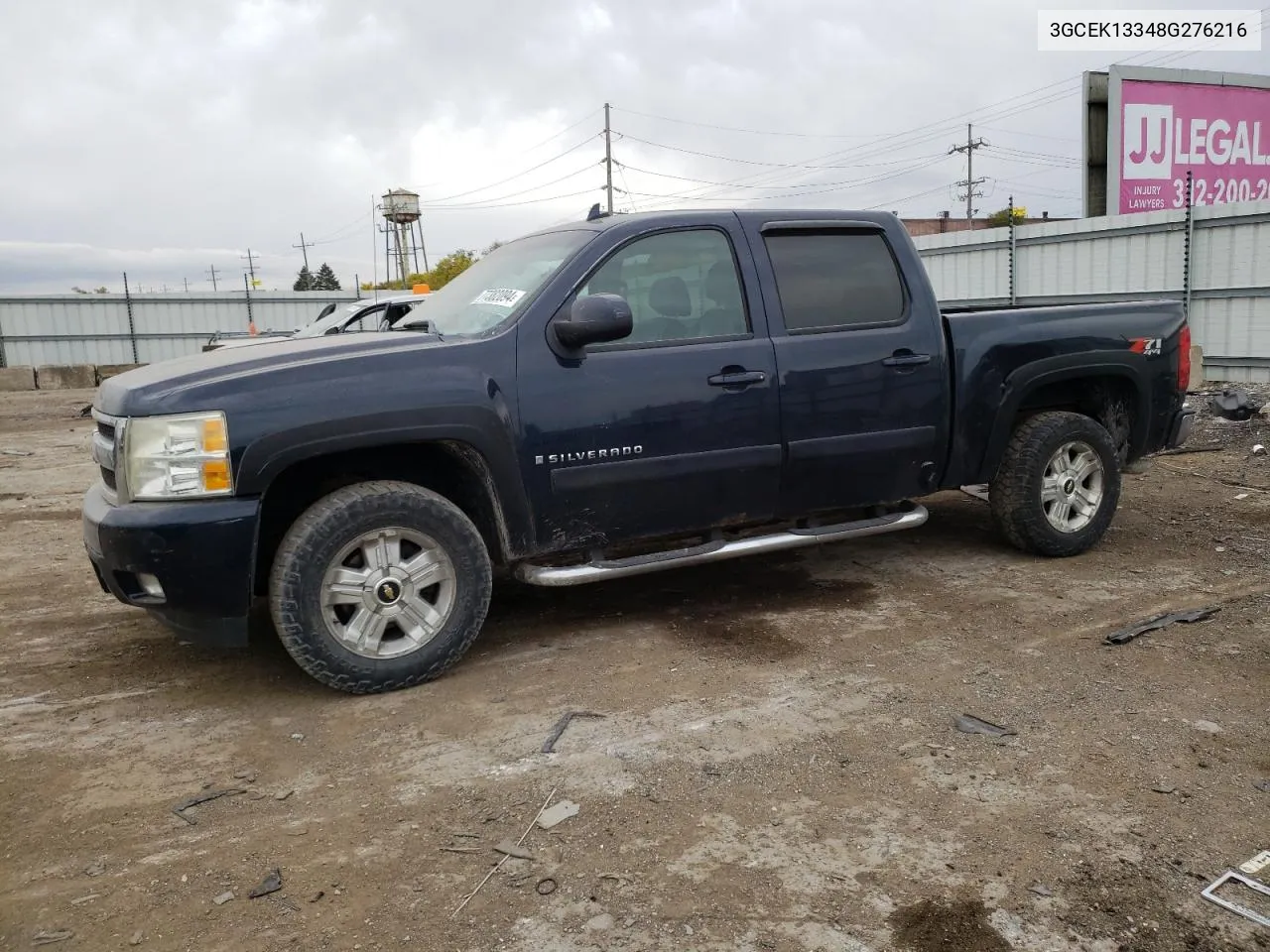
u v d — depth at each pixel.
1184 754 3.16
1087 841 2.68
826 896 2.46
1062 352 5.17
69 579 5.59
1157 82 17.73
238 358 3.81
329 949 2.30
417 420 3.70
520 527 4.00
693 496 4.31
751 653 4.15
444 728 3.49
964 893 2.46
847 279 4.71
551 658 4.14
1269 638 4.17
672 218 4.36
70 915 2.45
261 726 3.55
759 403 4.37
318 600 3.64
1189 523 6.21
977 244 17.12
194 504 3.47
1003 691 3.68
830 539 4.70
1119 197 17.89
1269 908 2.39
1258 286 12.81
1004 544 5.78
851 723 3.44
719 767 3.14
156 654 4.32
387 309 9.89
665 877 2.56
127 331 29.66
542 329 4.00
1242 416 10.04
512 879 2.57
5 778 3.19
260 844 2.76
